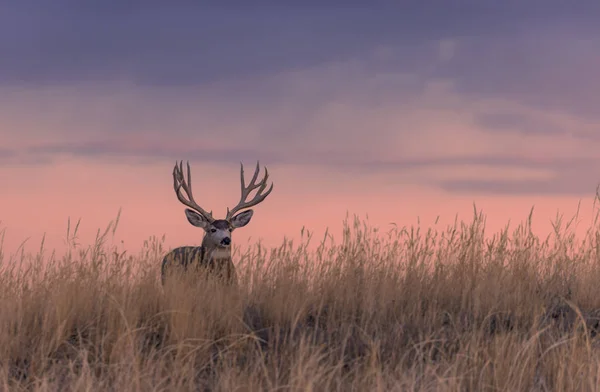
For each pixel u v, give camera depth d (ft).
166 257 127.03
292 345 79.25
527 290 99.30
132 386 69.05
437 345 81.56
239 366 75.46
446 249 107.24
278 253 101.91
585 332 76.07
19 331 82.74
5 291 92.43
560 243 109.19
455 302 97.76
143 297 93.86
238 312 90.43
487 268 104.58
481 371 70.44
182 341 75.56
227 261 124.98
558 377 69.67
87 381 69.05
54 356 80.79
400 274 103.71
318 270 102.01
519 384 68.54
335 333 86.12
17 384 72.23
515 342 79.36
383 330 87.71
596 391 67.72
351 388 69.92
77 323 88.02
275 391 67.05
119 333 80.02
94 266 95.50
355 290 98.89
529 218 109.40
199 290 96.73
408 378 70.08
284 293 95.86
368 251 105.40
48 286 93.45
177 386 69.97
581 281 102.27
